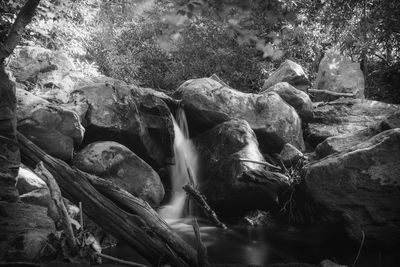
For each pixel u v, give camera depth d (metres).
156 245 4.95
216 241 7.14
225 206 8.38
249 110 9.52
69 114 6.70
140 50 13.60
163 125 8.58
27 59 8.27
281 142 9.41
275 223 8.32
